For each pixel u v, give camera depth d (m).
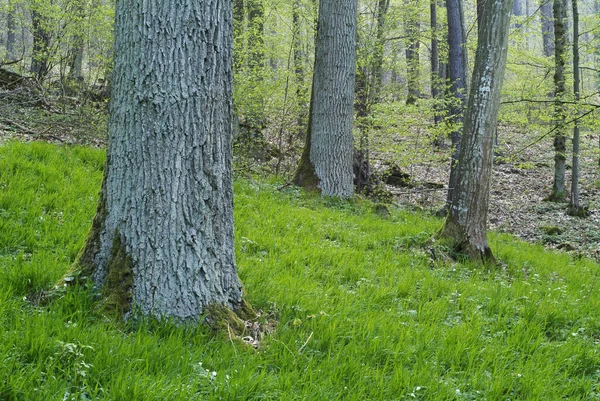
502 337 4.81
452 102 16.05
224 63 4.15
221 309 4.11
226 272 4.25
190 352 3.51
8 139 9.41
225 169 4.24
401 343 4.19
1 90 12.24
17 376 2.77
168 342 3.52
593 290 7.31
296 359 3.71
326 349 4.07
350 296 5.25
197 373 3.24
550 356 4.52
